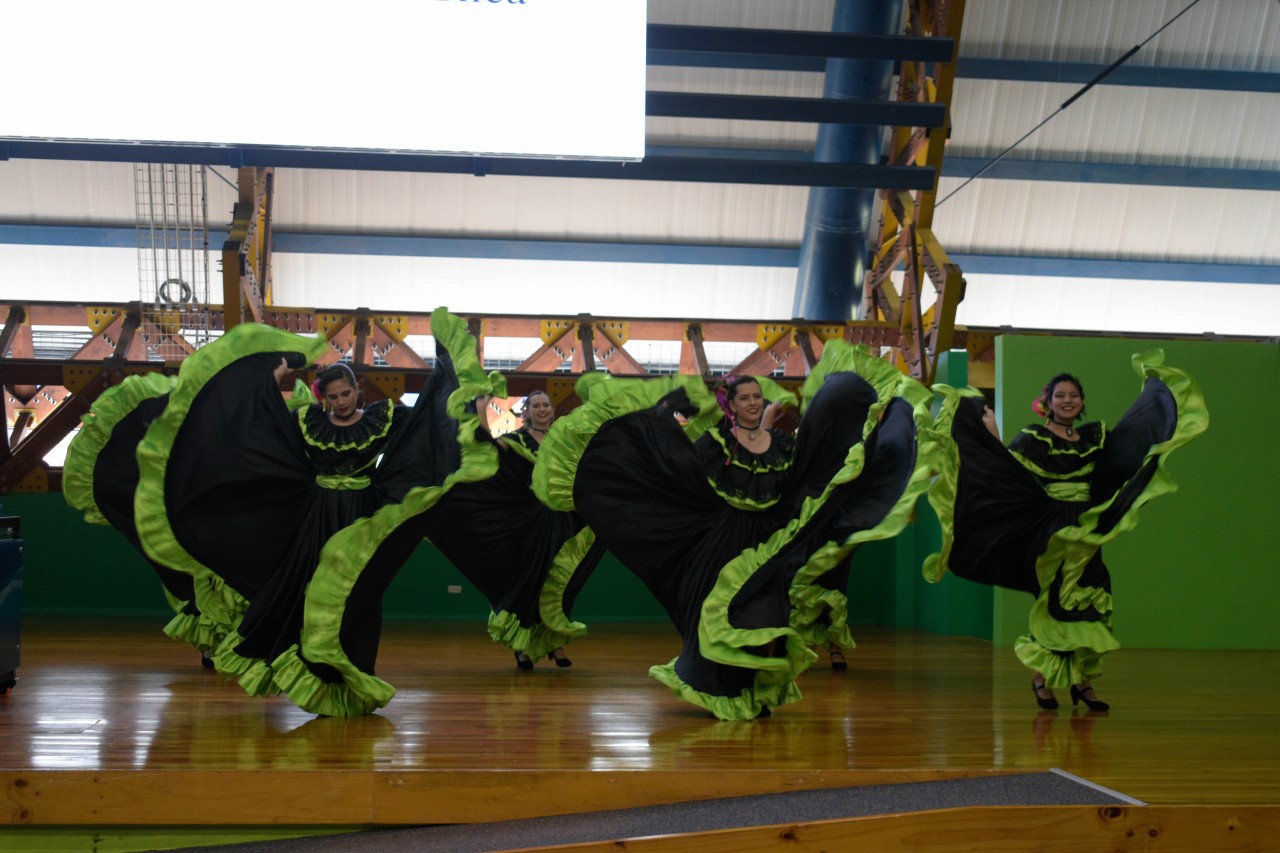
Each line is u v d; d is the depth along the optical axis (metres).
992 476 4.32
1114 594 6.70
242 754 3.02
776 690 3.88
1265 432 6.84
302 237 11.20
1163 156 11.88
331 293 11.57
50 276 11.20
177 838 2.74
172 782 2.74
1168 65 11.45
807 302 11.05
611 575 8.29
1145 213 12.12
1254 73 11.38
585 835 2.61
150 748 3.09
